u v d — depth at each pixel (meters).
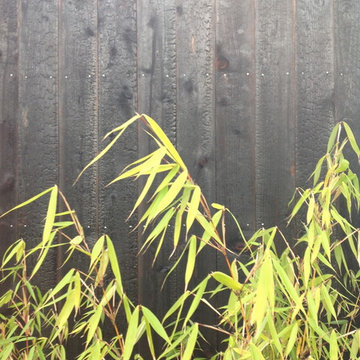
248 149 2.09
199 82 2.08
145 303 2.07
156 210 1.24
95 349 1.31
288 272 1.61
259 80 2.09
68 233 2.05
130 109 2.07
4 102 2.04
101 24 2.07
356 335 1.46
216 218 1.37
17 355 1.96
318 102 2.10
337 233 2.08
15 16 2.05
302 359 1.57
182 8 2.08
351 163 2.10
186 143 2.08
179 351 1.81
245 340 1.32
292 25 2.10
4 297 1.66
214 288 2.08
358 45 2.12
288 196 2.09
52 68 2.06
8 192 2.04
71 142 2.06
